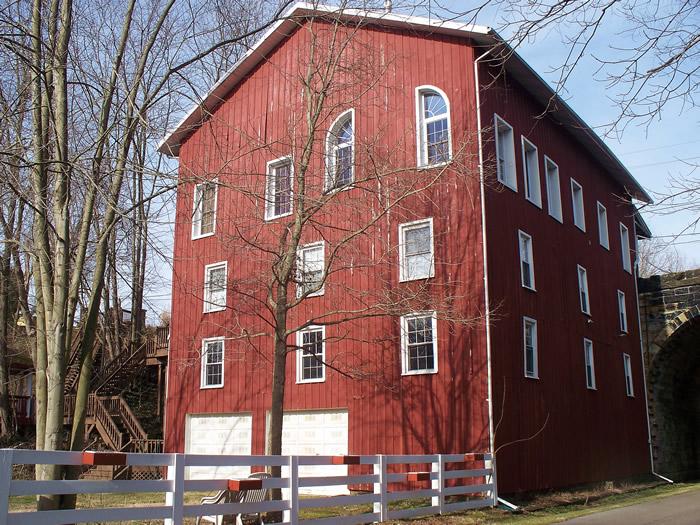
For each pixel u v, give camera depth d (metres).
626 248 28.53
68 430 26.86
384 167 14.37
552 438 18.47
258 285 16.78
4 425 28.11
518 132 19.48
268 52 21.75
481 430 15.95
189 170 11.38
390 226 17.31
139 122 11.43
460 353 16.67
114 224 11.88
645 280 28.92
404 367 17.56
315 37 14.94
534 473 17.12
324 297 19.28
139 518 7.77
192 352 22.27
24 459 6.66
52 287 11.65
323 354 19.12
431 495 13.26
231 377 21.31
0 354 28.34
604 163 26.02
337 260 16.52
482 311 16.47
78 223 12.96
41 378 11.64
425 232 17.83
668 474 27.98
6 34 9.96
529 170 20.42
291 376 19.72
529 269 19.11
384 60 18.78
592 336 22.84
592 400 21.86
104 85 12.08
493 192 17.58
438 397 16.84
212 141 17.59
